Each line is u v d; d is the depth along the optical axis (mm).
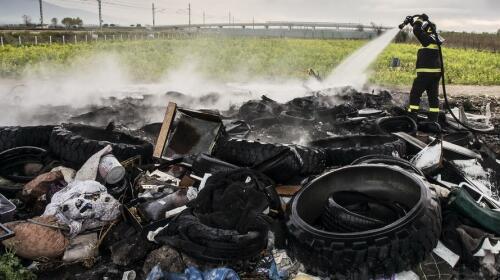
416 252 4316
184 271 4457
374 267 4266
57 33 51281
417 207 4520
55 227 4855
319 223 5461
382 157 6109
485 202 5613
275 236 4867
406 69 27109
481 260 4605
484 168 6730
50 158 6781
